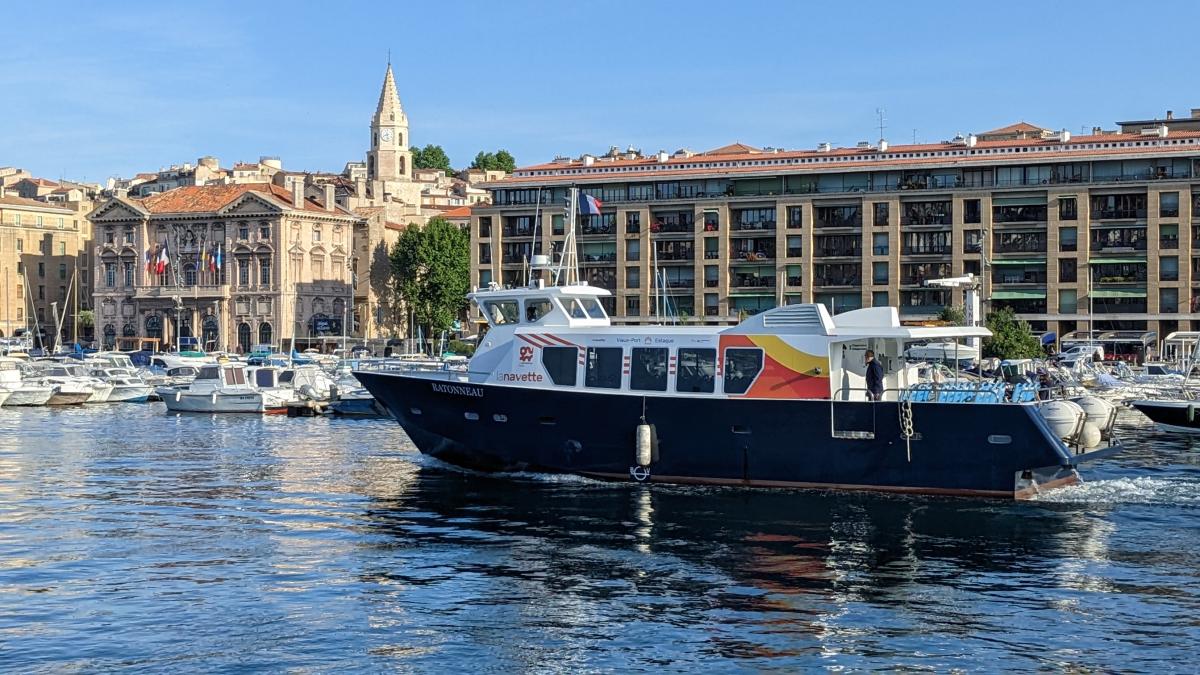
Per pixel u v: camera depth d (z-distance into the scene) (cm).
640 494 3778
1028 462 3578
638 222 12975
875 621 2516
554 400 3931
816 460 3738
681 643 2384
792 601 2656
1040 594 2702
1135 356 11338
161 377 10075
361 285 17350
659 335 3875
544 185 13362
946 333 3753
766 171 12438
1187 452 5103
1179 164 11369
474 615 2559
